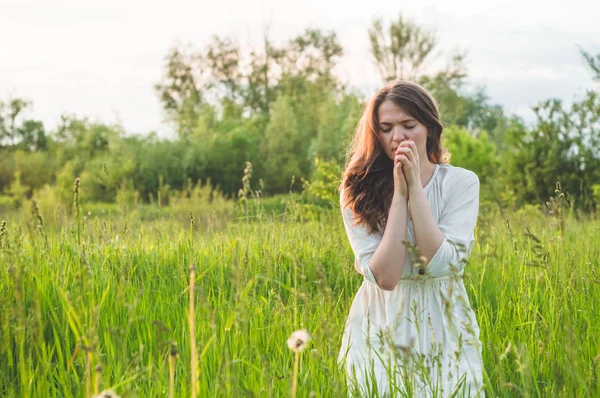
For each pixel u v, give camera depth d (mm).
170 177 35844
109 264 4508
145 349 3357
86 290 3637
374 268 2951
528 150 16578
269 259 4863
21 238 4395
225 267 4902
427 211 2916
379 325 3074
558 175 16016
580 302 3869
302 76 54500
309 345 3350
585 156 15922
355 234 3197
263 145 38250
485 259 4879
